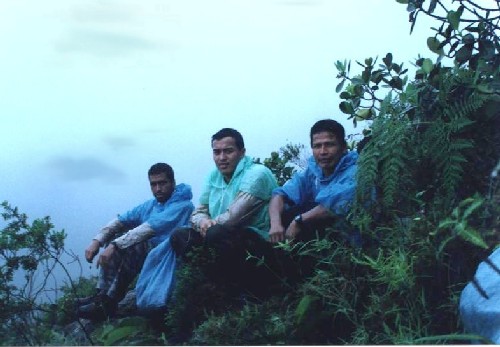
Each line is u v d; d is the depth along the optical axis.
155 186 4.65
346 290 3.37
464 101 3.51
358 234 3.52
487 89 3.50
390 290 3.20
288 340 3.39
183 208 4.58
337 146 3.84
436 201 3.32
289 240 3.73
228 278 3.92
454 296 3.08
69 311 4.21
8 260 4.09
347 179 3.72
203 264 3.94
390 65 4.00
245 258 3.86
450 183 3.38
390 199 3.41
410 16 3.83
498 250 2.98
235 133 4.20
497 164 3.42
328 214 3.65
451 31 3.78
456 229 2.93
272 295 3.85
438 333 3.13
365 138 3.90
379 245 3.45
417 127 3.62
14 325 4.02
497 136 3.55
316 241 3.55
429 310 3.17
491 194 3.41
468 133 3.55
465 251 3.17
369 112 4.06
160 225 4.52
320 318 3.39
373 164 3.47
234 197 4.12
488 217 3.23
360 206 3.49
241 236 3.88
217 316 3.81
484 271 2.92
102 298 4.54
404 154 3.43
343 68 4.11
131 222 4.82
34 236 4.11
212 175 4.29
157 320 4.17
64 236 4.18
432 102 3.64
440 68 3.69
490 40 3.70
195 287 3.93
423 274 3.17
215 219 4.03
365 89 4.05
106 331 3.95
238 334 3.48
